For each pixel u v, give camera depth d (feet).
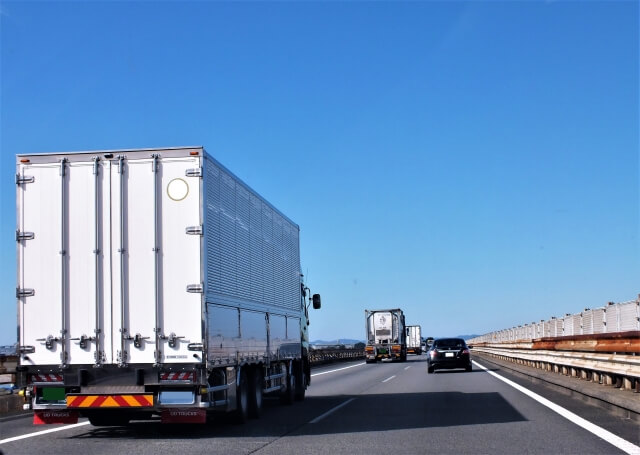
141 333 39.37
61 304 39.99
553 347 82.43
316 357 173.88
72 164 40.73
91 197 40.45
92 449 36.50
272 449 35.63
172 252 39.70
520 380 86.43
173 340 39.17
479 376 97.14
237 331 45.80
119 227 40.09
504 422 43.96
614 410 49.19
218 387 41.39
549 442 35.63
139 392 39.27
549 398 59.62
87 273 40.04
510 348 129.59
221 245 43.01
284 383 60.08
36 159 40.86
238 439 39.55
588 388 56.39
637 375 47.06
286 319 61.46
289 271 63.77
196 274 39.47
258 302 51.88
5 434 43.65
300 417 50.37
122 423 47.29
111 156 40.47
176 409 39.60
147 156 40.34
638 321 50.49
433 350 112.37
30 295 40.24
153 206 40.01
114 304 39.70
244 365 48.11
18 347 40.06
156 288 39.47
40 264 40.34
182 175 40.11
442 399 61.36
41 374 39.96
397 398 63.77
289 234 64.54
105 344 39.55
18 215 40.65
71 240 40.32
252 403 49.39
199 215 39.78
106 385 39.52
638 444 34.50
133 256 39.83
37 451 35.94
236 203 46.73
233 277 45.24
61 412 40.63
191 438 40.32
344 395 69.82
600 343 59.11
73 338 39.75
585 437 36.94
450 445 35.53
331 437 39.68
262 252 53.62
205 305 39.45
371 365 168.86
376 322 191.83
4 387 59.72
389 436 39.40
